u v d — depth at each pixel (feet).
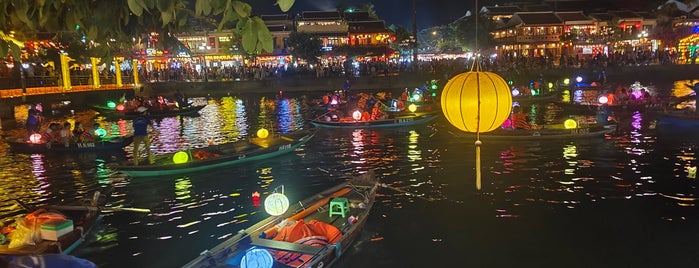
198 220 38.29
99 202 41.42
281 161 57.41
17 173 55.21
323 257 27.04
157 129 91.91
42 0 11.55
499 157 57.06
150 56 182.60
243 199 43.32
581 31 223.30
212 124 98.12
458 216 37.88
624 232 34.09
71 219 34.37
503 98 19.89
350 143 69.41
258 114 114.42
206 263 26.30
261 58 225.97
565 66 184.14
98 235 35.35
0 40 13.42
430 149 63.36
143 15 15.38
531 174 49.16
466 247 32.24
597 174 48.62
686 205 39.06
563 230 34.73
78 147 66.74
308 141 71.26
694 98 81.71
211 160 52.80
